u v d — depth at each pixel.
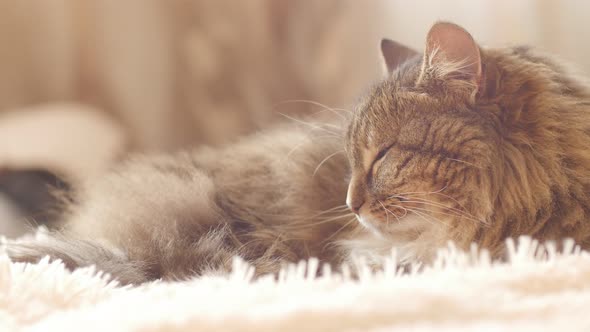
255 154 1.00
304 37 1.60
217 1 1.61
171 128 1.64
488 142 0.84
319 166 0.96
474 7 1.50
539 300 0.65
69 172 1.25
